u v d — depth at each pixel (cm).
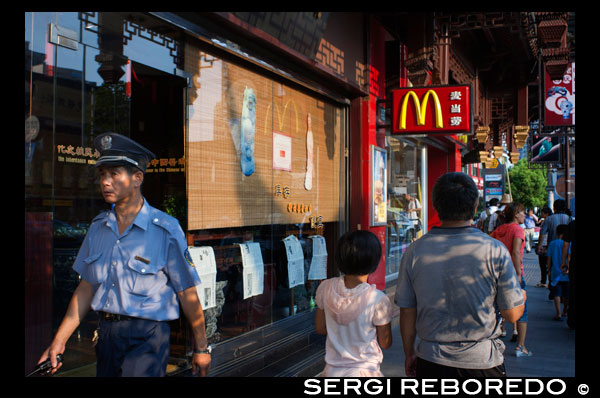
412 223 1163
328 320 279
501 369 258
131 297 249
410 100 734
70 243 304
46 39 296
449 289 258
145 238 254
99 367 250
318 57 608
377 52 798
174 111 425
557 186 1747
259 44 508
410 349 279
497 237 601
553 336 704
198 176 437
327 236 706
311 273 654
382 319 270
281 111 580
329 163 708
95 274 253
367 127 753
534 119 1989
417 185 1219
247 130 511
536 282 1275
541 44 900
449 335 257
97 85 329
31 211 283
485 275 256
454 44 1087
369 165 751
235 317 498
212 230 464
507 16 750
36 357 283
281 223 583
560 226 820
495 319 261
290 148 602
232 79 486
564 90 1305
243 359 481
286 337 576
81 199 312
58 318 296
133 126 434
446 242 265
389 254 997
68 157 306
